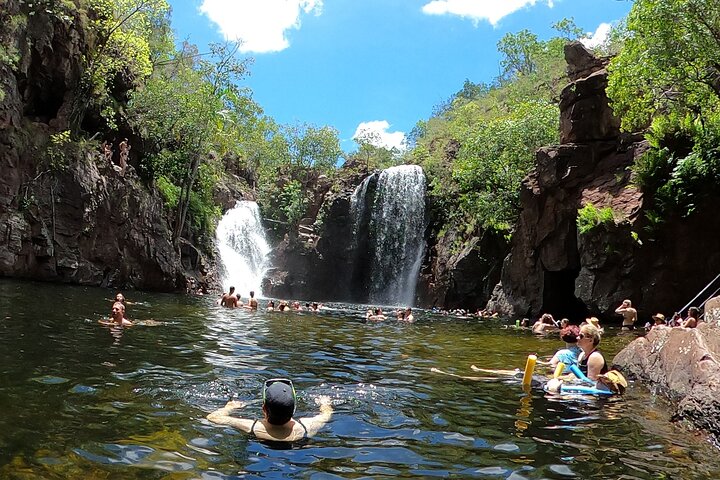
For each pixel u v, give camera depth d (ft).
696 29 49.32
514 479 11.68
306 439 13.79
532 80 153.99
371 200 132.77
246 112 117.29
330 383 21.56
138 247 84.28
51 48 74.13
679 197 58.34
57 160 73.46
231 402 17.04
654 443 14.80
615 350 37.24
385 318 64.95
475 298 95.14
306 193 146.00
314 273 128.77
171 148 104.42
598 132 70.49
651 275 61.41
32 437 12.60
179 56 122.31
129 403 16.30
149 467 11.22
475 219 98.73
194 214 106.22
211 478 10.83
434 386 22.00
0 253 65.87
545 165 72.08
